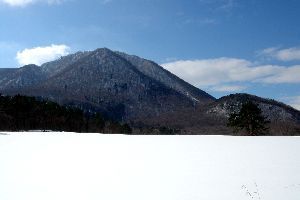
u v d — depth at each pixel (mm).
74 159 17344
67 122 108875
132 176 12375
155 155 19297
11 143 28547
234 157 18062
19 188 10305
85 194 9547
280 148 23328
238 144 27219
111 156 18766
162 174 12742
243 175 12461
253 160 16750
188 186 10562
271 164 15242
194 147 24719
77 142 30453
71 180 11602
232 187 10367
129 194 9539
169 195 9398
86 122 114000
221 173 12930
